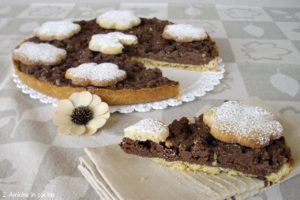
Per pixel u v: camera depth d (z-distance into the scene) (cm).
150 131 29
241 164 27
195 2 72
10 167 29
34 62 41
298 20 61
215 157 28
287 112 36
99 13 66
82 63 42
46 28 50
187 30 49
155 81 38
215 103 38
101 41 46
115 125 35
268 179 27
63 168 29
